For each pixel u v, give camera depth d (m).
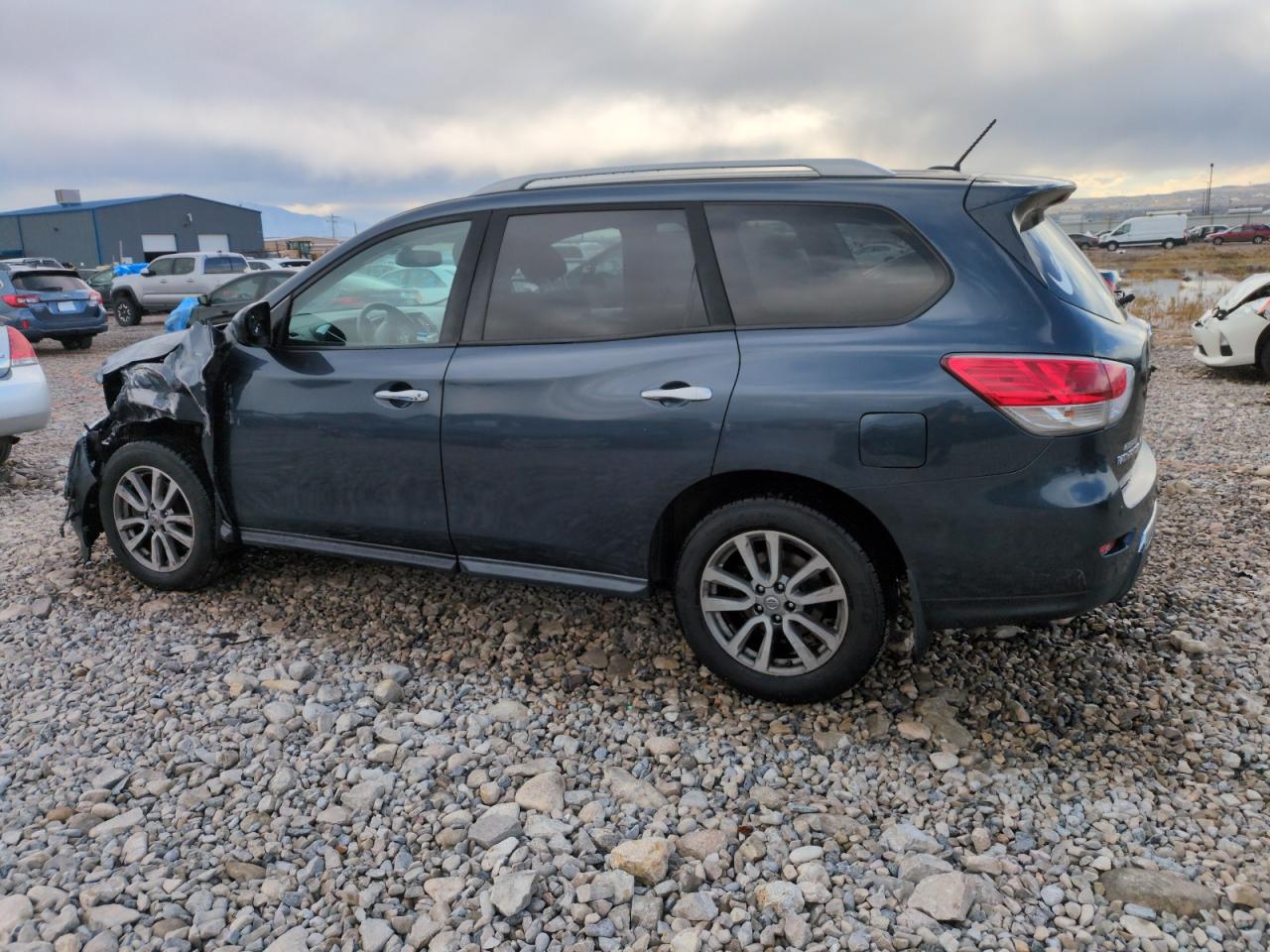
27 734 3.17
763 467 2.97
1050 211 3.41
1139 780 2.83
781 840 2.59
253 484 3.95
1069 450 2.75
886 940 2.21
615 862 2.48
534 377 3.29
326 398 3.67
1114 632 3.77
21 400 6.70
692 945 2.20
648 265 3.23
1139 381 2.95
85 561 4.57
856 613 3.03
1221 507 5.34
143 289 24.02
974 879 2.39
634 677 3.51
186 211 60.53
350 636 3.89
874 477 2.86
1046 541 2.79
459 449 3.43
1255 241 62.56
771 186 3.15
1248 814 2.65
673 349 3.12
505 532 3.45
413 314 3.60
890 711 3.24
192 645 3.83
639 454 3.13
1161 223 60.47
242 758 3.02
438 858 2.54
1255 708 3.19
